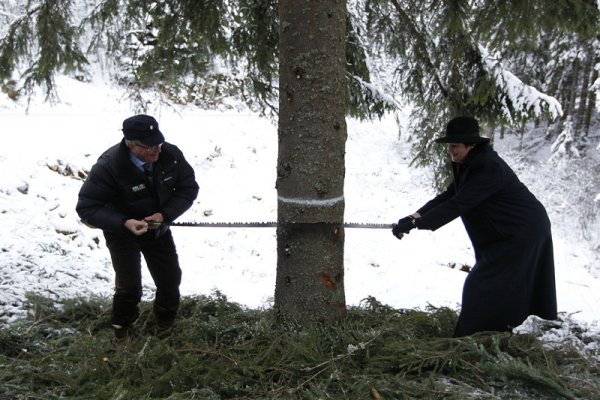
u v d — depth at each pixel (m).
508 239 3.63
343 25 3.66
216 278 7.75
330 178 3.70
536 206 3.66
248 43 5.80
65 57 5.64
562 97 18.84
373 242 10.45
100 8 5.75
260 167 13.81
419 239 10.77
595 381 3.13
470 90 5.77
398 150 18.44
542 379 2.99
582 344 3.78
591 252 13.31
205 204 11.64
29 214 8.26
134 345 3.67
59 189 9.35
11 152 9.85
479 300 3.64
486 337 3.48
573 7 4.91
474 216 3.74
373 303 4.59
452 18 5.22
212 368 3.21
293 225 3.72
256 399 2.96
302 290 3.75
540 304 3.83
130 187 3.50
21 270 5.87
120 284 3.66
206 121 15.01
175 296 3.93
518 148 19.78
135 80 6.55
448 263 9.74
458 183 3.80
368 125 20.09
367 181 15.46
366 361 3.39
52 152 10.45
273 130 15.80
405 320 4.13
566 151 16.94
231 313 4.38
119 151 3.47
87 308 4.56
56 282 5.61
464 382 3.14
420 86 6.15
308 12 3.53
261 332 3.73
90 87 14.07
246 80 6.48
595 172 16.41
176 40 5.77
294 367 3.23
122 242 3.65
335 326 3.80
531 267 3.66
